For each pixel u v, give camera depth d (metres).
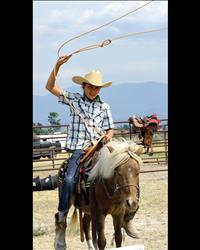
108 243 8.55
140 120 16.56
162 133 21.45
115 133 16.98
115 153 6.09
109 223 10.43
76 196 6.77
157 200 12.86
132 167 6.01
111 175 6.11
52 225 10.15
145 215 10.95
